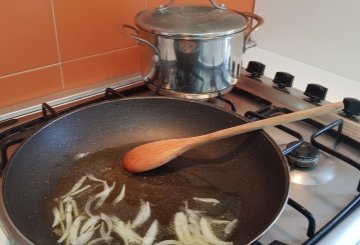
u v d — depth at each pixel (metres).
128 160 0.58
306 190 0.54
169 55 0.62
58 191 0.54
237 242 0.46
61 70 0.73
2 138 0.61
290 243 0.45
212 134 0.57
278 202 0.46
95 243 0.46
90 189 0.54
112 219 0.50
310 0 0.89
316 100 0.73
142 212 0.51
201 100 0.66
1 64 0.65
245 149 0.59
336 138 0.65
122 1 0.75
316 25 0.90
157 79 0.67
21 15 0.64
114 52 0.79
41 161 0.55
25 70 0.68
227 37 0.61
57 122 0.58
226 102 0.71
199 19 0.63
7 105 0.68
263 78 0.82
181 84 0.65
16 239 0.43
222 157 0.60
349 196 0.53
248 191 0.54
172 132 0.65
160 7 0.68
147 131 0.65
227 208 0.52
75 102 0.73
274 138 0.66
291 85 0.78
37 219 0.48
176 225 0.49
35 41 0.67
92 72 0.78
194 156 0.61
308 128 0.69
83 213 0.50
